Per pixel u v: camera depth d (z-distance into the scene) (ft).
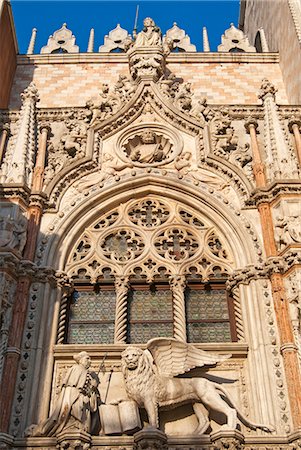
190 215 46.14
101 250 43.83
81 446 32.12
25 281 39.65
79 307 41.88
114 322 41.01
